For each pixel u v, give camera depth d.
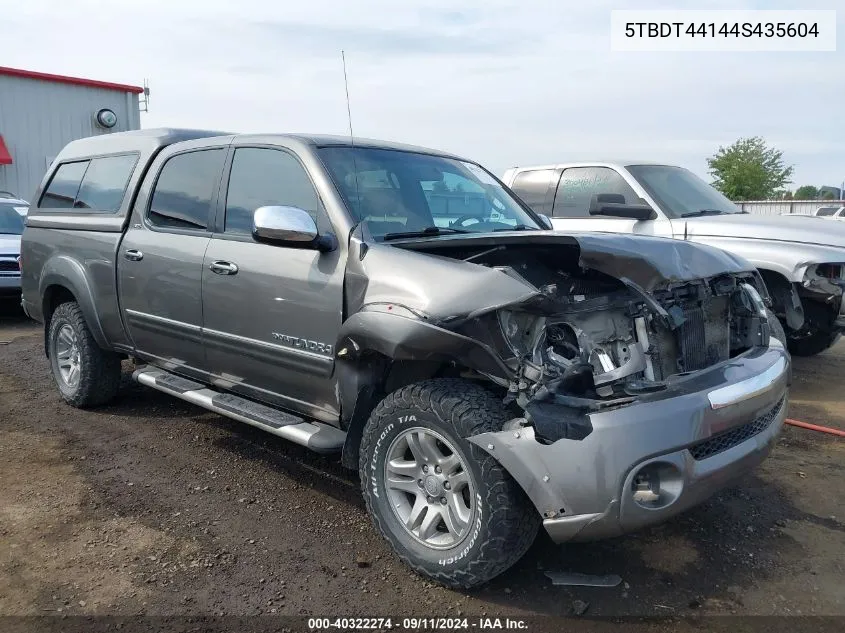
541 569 3.27
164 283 4.43
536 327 2.96
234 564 3.28
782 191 39.72
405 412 3.09
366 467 3.30
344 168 3.82
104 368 5.38
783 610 2.98
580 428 2.68
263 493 4.05
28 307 5.92
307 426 3.67
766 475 4.37
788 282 6.14
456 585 3.02
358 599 3.02
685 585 3.16
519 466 2.74
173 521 3.68
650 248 3.21
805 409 5.70
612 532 2.71
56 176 5.78
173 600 2.99
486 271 2.97
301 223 3.41
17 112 19.45
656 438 2.67
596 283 3.30
